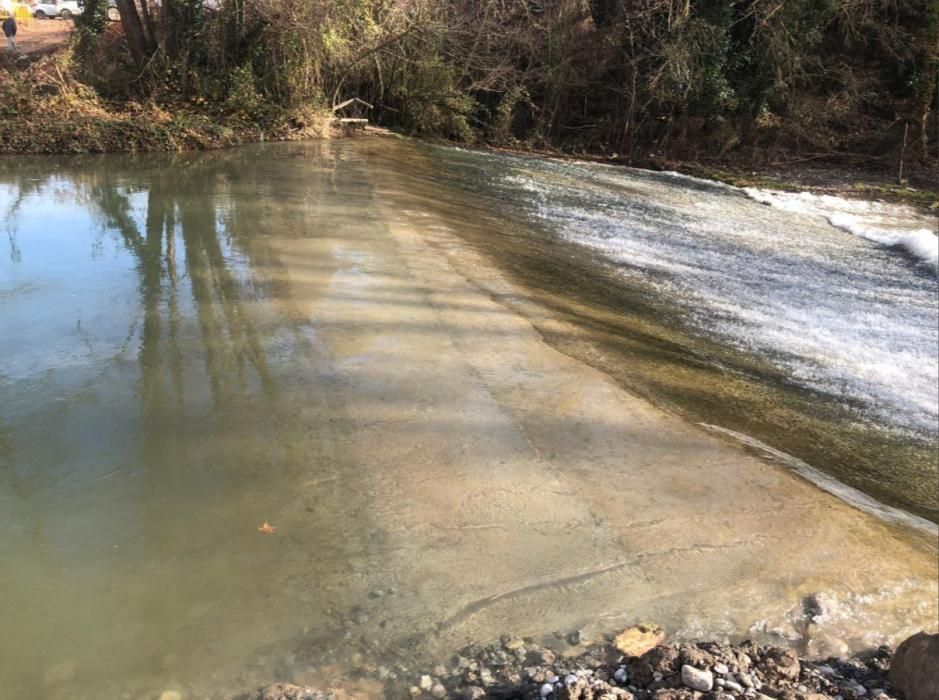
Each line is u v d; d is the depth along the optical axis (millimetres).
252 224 9406
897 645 2910
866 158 21047
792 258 10875
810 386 6449
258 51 18844
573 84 23359
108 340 5656
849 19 22297
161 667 2682
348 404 4789
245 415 4590
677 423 4863
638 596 3129
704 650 2648
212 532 3482
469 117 23469
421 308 6727
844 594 3207
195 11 18562
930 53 20219
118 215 9711
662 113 22953
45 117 15211
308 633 2863
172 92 18188
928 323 8344
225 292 6809
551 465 4195
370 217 10148
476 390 5113
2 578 3146
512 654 2752
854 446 5324
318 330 6012
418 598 3076
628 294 8453
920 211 15195
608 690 2426
